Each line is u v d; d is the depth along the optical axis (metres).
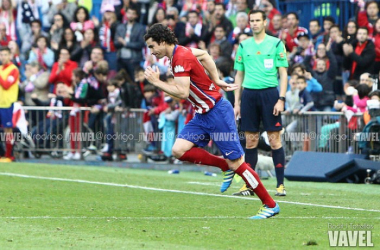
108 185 29.91
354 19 40.97
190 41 43.41
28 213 22.02
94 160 41.31
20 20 50.88
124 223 20.23
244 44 27.97
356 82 36.47
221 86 21.77
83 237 18.02
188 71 20.92
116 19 47.22
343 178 32.72
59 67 43.47
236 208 23.55
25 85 44.50
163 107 39.25
